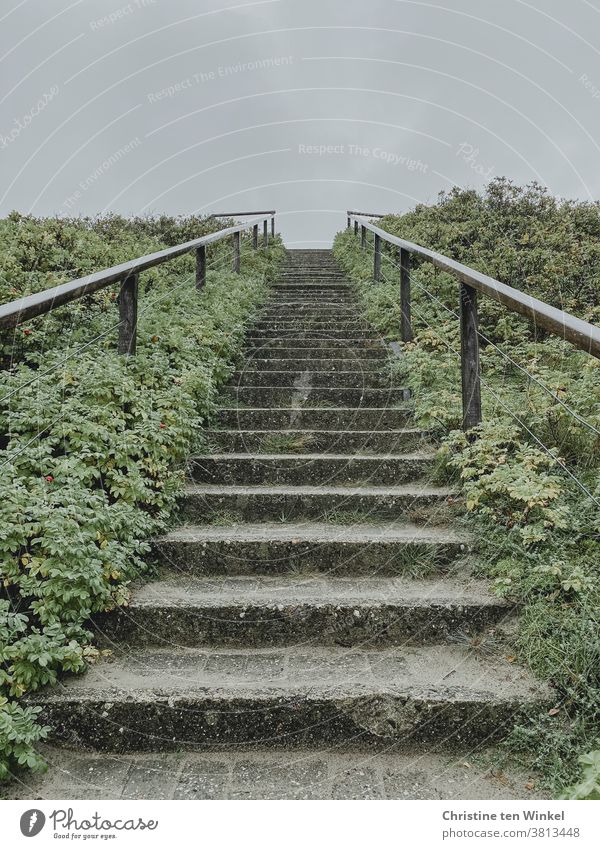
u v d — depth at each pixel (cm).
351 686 223
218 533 317
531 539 267
